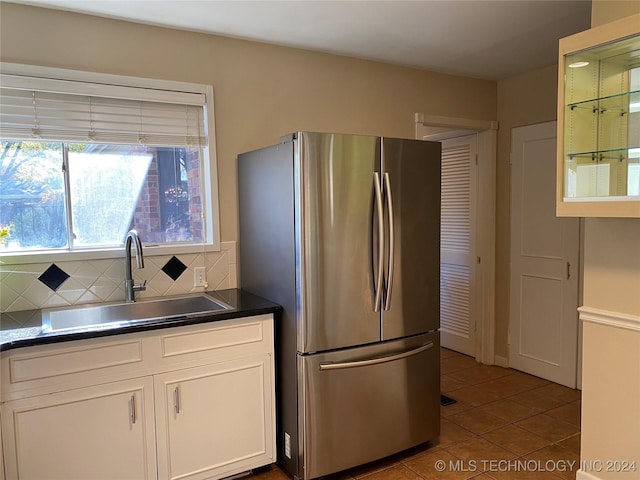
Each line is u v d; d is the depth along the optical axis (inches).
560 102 78.5
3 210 94.3
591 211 75.7
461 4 95.6
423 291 102.5
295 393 91.8
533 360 149.3
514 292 153.7
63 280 96.6
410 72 139.9
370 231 93.9
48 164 97.6
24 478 73.9
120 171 104.7
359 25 105.9
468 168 165.3
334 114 127.4
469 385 142.7
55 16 93.7
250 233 107.5
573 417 120.3
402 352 99.8
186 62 107.0
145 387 82.3
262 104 116.6
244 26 104.9
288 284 92.0
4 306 91.9
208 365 87.8
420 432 103.7
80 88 96.0
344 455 94.2
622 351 83.0
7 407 72.0
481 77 151.9
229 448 90.9
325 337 90.7
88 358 77.4
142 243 107.7
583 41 75.4
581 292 134.7
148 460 83.4
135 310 100.7
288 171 89.7
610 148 76.9
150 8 94.1
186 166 111.4
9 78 89.8
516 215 151.8
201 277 110.8
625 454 83.4
